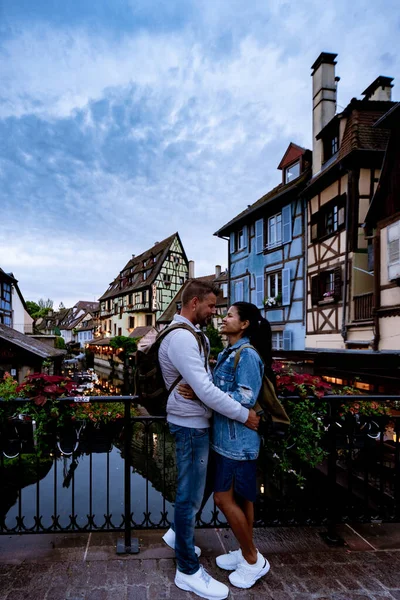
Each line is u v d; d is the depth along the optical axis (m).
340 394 2.56
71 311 70.75
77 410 2.34
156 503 6.40
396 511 2.55
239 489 1.84
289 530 2.44
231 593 1.83
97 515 5.84
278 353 12.16
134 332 34.75
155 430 10.34
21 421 2.33
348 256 10.50
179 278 38.03
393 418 2.57
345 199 10.84
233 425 1.85
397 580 1.94
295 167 15.25
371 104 10.77
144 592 1.81
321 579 1.94
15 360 14.84
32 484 6.82
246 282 17.45
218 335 18.19
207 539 2.32
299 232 13.61
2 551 2.14
